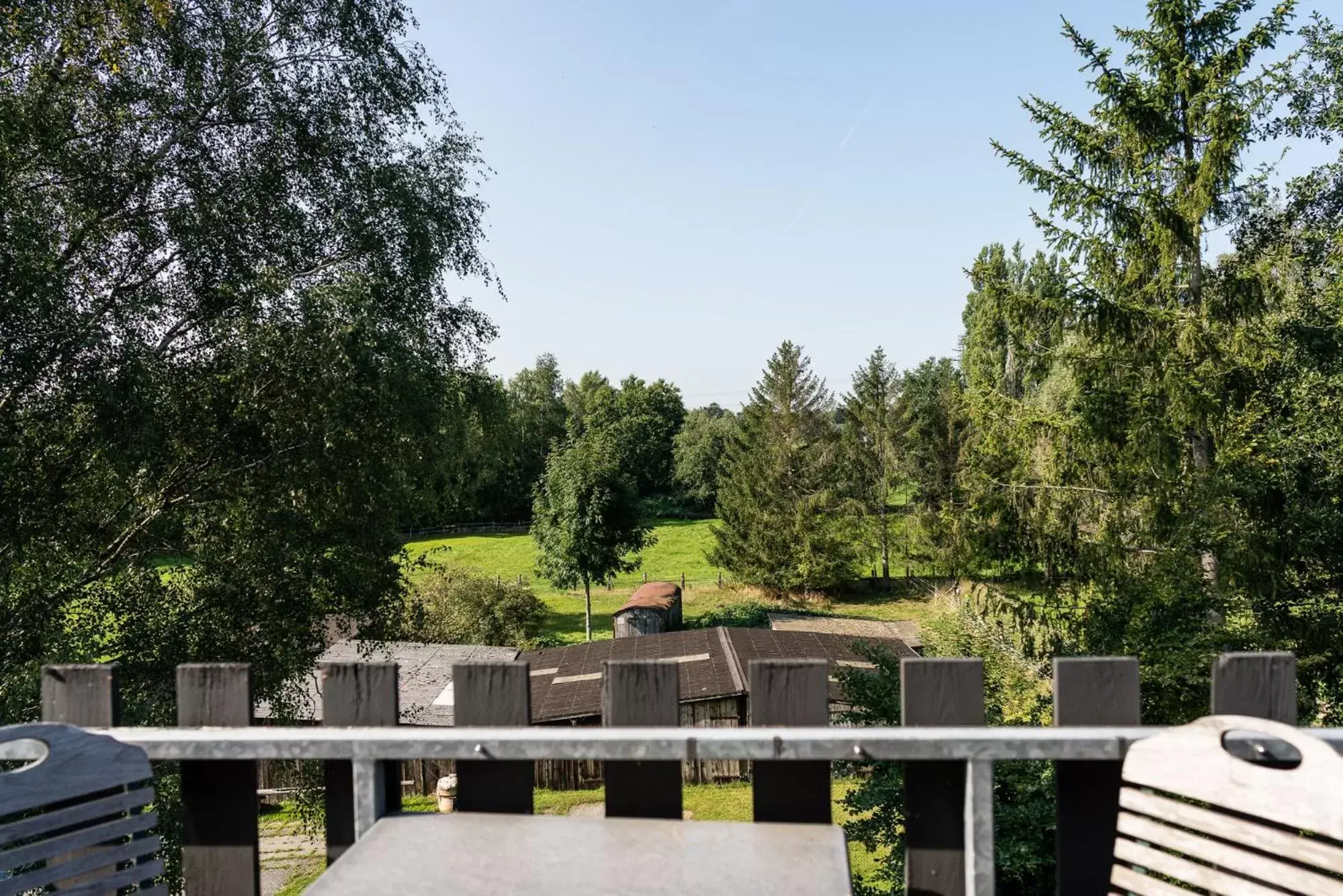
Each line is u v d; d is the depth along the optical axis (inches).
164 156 390.6
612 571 1154.7
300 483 407.5
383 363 398.9
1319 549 325.4
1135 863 42.1
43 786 44.6
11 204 326.6
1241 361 335.3
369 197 438.6
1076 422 358.0
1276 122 390.9
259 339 378.3
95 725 50.3
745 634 813.9
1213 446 357.7
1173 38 367.9
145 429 345.7
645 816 47.6
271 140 420.2
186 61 390.0
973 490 396.5
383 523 428.5
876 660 271.6
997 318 398.3
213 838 50.7
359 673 49.4
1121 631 275.7
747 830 45.4
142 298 361.1
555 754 46.0
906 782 47.4
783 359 1333.7
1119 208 363.9
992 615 320.2
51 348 321.7
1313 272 375.9
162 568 410.3
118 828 46.5
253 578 391.2
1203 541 306.5
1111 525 348.8
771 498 1312.7
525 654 826.8
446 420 466.9
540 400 2479.1
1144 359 351.6
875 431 1336.1
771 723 47.1
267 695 396.8
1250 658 44.8
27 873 44.2
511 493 2272.4
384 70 447.5
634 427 2554.1
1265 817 38.0
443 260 473.4
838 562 1272.1
